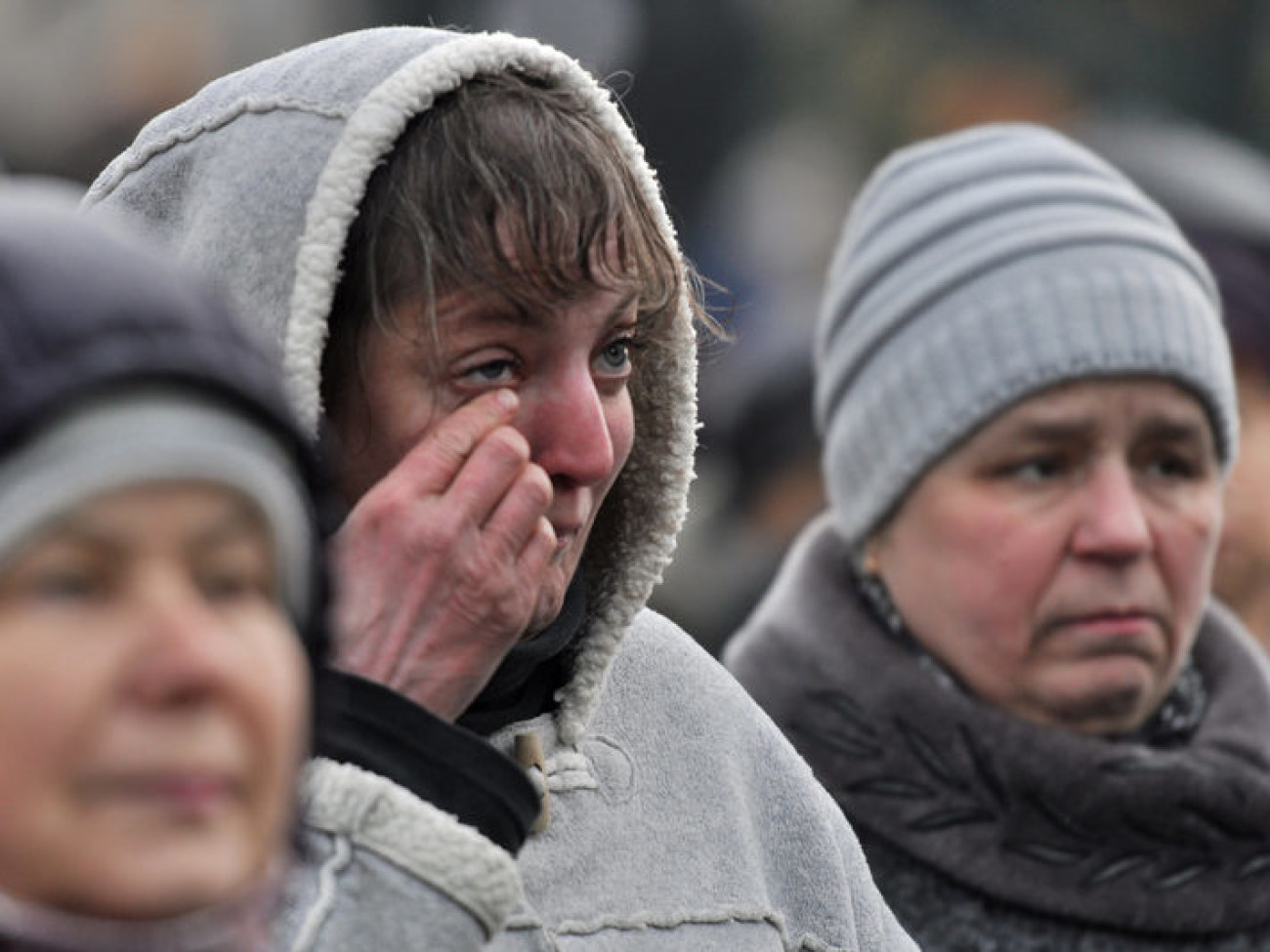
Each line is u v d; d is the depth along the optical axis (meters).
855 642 8.48
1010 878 8.17
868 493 8.55
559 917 5.78
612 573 6.12
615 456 5.78
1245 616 10.00
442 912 4.98
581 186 5.54
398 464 5.55
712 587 12.40
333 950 4.88
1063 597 8.11
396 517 5.37
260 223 5.60
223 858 3.49
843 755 8.36
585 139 5.63
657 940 5.91
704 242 19.11
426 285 5.47
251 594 3.62
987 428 8.20
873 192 8.86
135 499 3.47
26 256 3.42
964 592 8.24
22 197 3.63
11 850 3.46
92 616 3.48
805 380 12.42
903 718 8.30
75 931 3.45
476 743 5.17
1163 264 8.28
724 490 12.67
